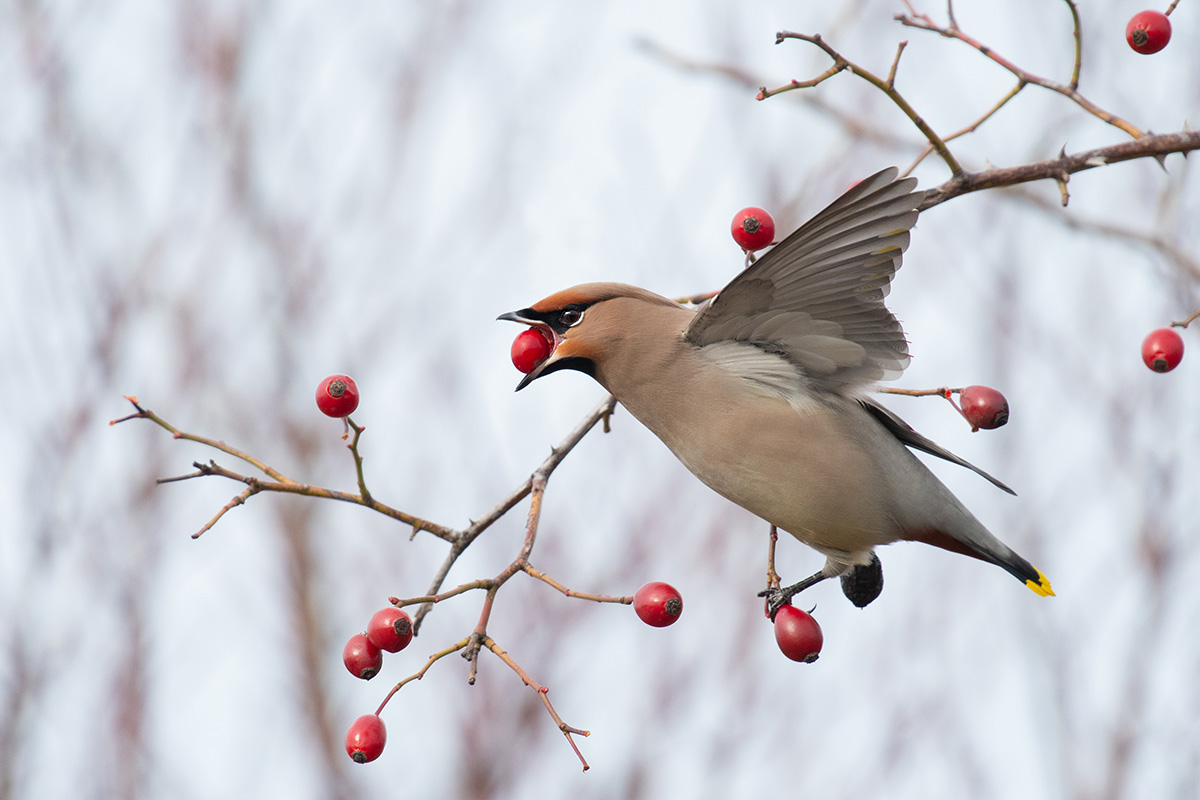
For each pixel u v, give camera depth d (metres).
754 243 11.01
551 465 10.10
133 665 18.17
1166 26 10.49
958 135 10.45
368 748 9.16
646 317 10.32
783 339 9.96
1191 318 10.48
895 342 9.77
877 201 8.95
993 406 9.81
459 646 9.09
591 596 9.08
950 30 10.67
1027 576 10.20
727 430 10.04
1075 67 10.41
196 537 9.02
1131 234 14.55
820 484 9.96
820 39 9.57
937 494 10.20
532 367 10.49
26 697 17.72
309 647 20.97
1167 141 10.23
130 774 17.84
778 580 10.48
